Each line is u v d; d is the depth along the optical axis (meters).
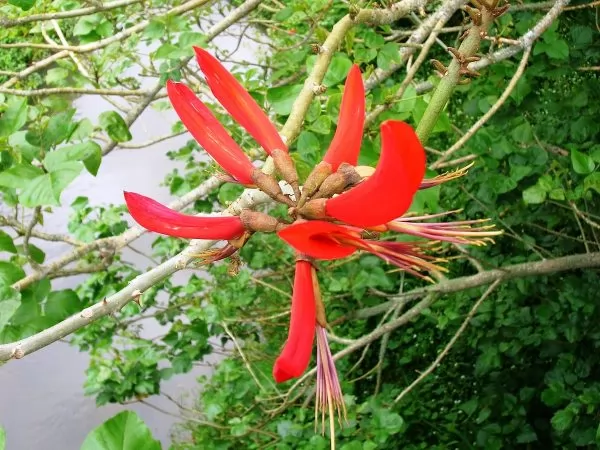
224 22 0.60
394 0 0.54
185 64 0.62
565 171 0.77
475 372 1.10
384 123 0.18
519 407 1.07
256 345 1.15
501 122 0.83
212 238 0.26
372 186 0.21
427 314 1.11
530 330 1.05
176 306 1.00
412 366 1.29
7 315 0.44
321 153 0.58
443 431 1.14
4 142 0.49
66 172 0.43
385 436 0.79
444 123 0.56
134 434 0.32
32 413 1.45
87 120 0.50
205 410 1.07
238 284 0.98
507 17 0.79
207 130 0.28
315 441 0.78
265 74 0.92
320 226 0.22
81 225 0.84
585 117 0.86
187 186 0.93
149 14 0.78
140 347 0.98
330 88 0.61
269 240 1.10
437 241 0.27
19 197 0.42
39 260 0.60
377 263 0.95
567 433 0.96
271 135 0.29
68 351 1.57
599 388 0.95
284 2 1.00
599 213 1.02
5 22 0.60
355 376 1.29
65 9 0.70
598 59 1.02
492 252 1.12
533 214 0.99
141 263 1.65
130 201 0.26
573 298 0.99
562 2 0.57
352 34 0.59
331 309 1.17
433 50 1.45
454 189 1.06
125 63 0.77
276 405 1.03
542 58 0.84
